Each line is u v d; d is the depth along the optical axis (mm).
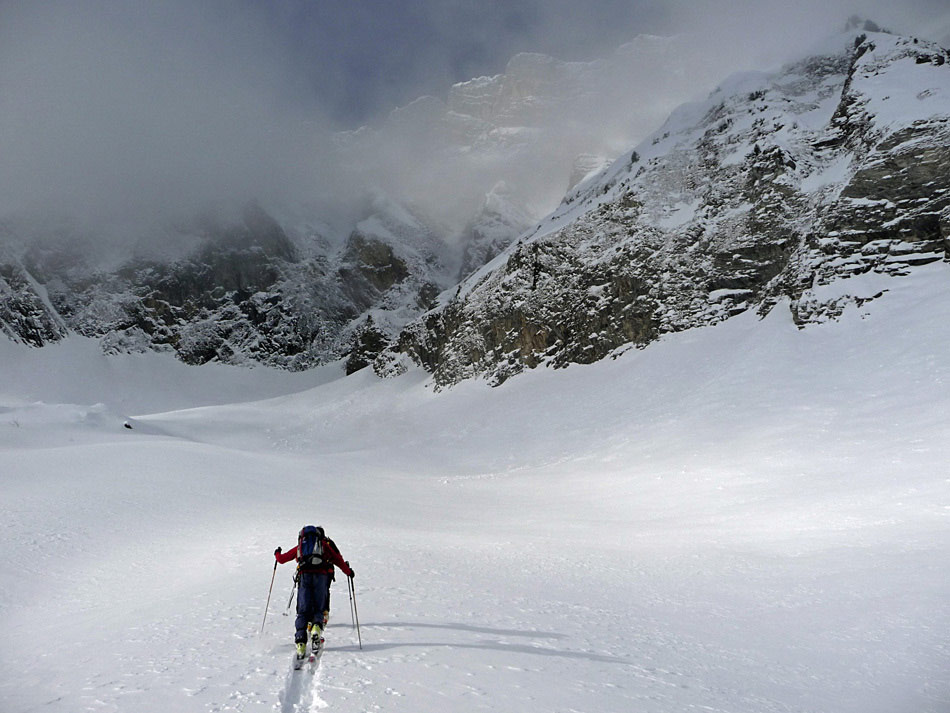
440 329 105125
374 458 61438
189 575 15117
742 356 53906
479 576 13477
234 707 5668
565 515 27797
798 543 16953
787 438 35938
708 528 21000
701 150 81938
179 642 8320
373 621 9344
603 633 8977
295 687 6367
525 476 44062
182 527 22688
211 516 25109
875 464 27016
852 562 13930
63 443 50406
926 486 21422
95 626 10484
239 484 34938
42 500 25547
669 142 89375
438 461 59344
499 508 31328
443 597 11250
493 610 10273
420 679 6391
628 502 29844
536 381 76812
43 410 63750
